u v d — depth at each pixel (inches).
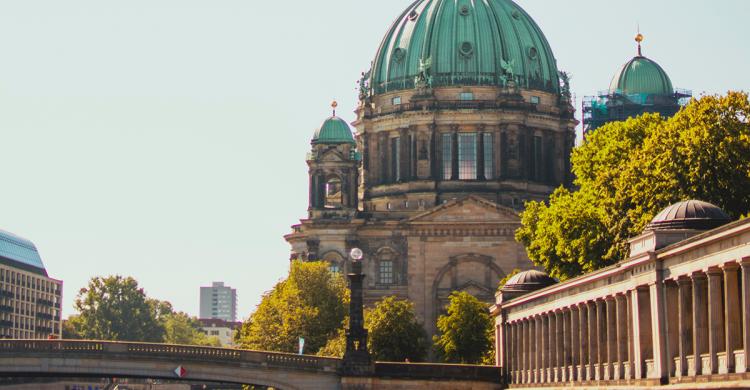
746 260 3142.2
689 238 3481.8
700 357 3452.3
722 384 3208.7
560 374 4881.9
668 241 3740.2
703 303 3454.7
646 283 3779.5
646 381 3779.5
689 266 3496.6
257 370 5915.4
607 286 4197.8
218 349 5905.5
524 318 5497.1
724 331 3353.8
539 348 5236.2
